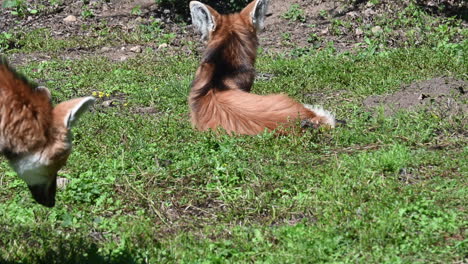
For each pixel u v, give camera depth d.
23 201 10.37
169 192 10.77
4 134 7.95
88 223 9.66
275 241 9.02
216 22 14.20
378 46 21.44
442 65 18.28
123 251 8.54
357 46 21.83
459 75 17.22
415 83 16.50
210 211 10.30
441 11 24.56
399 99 15.46
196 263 8.27
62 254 8.42
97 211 10.17
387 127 13.55
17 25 24.86
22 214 9.88
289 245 8.69
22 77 8.23
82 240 8.82
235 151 12.21
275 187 10.87
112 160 12.00
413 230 8.97
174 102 16.41
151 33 24.22
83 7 26.22
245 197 10.45
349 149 12.69
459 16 24.25
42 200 8.42
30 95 8.02
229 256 8.64
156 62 20.67
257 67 19.67
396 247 8.52
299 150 12.47
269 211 10.09
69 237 9.02
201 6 14.23
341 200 10.05
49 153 8.04
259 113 13.24
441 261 8.18
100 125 14.30
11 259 8.47
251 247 8.80
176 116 15.23
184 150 12.45
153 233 9.32
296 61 20.05
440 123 13.73
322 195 10.32
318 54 20.78
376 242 8.66
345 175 11.10
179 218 10.02
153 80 18.72
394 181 10.77
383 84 16.75
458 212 9.52
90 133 13.67
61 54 22.02
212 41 14.20
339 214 9.56
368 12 24.64
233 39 14.17
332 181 10.68
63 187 10.91
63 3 26.62
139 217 9.96
